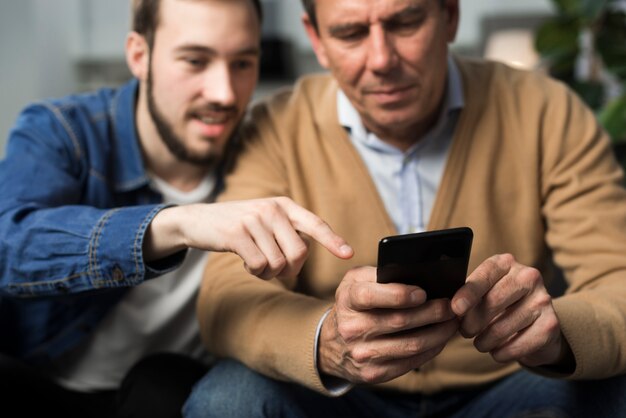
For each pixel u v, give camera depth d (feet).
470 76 4.05
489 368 3.80
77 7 8.84
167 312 4.21
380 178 3.96
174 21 3.77
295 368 2.98
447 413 3.84
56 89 8.70
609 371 3.07
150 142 4.19
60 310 4.13
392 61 3.43
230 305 3.33
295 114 4.15
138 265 3.16
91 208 3.44
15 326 4.21
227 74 3.81
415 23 3.44
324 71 9.00
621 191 3.76
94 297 4.05
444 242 2.48
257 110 4.31
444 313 2.65
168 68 3.83
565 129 3.86
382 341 2.71
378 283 2.58
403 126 3.65
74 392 4.18
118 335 4.21
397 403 3.82
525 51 8.36
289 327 3.05
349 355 2.78
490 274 2.72
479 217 3.81
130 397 3.62
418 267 2.53
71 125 4.09
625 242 3.53
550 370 3.13
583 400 3.26
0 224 3.53
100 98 4.36
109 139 4.20
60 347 4.13
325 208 3.91
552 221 3.79
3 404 3.75
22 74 8.26
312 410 3.64
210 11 3.73
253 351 3.13
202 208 3.06
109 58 8.95
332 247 2.79
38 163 3.85
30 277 3.41
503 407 3.60
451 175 3.82
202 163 4.03
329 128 3.98
